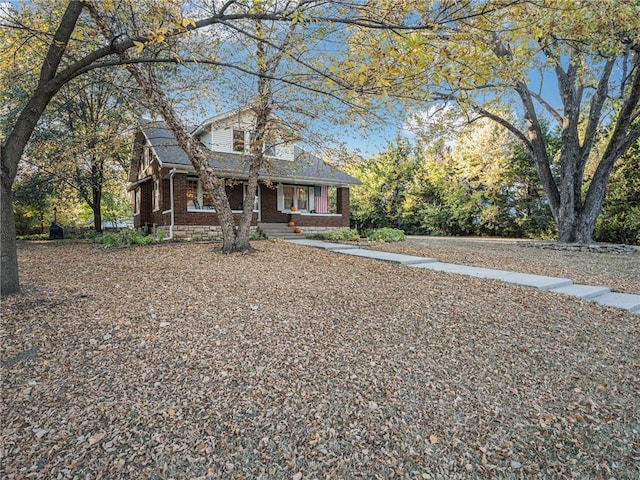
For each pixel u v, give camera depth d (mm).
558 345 3600
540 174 13562
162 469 2041
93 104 13133
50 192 15141
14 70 6012
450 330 3893
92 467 2043
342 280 5859
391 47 2998
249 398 2678
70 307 4273
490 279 6078
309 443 2254
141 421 2418
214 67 5910
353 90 3369
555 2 3164
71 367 3025
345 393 2760
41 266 6980
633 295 5496
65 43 4316
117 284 5367
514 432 2377
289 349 3408
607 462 2115
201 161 7895
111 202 22078
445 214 23984
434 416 2529
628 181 15328
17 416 2438
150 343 3439
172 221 12211
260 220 15516
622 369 3166
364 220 29172
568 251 11539
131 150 14273
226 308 4387
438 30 3039
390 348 3480
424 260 7930
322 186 17406
